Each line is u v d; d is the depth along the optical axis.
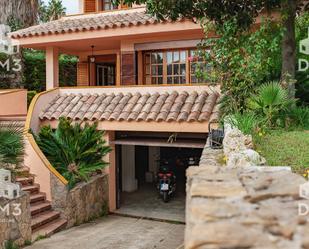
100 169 11.70
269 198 2.44
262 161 6.22
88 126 11.34
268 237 1.82
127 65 14.07
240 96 9.41
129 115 11.08
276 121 8.89
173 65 13.88
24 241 8.27
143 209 12.80
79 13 16.34
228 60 9.78
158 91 12.09
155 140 11.98
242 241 1.79
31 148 10.73
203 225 1.96
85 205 10.95
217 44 9.86
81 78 17.06
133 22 12.52
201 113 10.38
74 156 11.12
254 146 7.34
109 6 16.17
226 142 6.91
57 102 12.87
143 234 9.84
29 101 15.20
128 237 9.48
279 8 9.41
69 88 13.32
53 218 9.88
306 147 7.32
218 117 9.84
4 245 7.49
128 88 12.50
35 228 9.16
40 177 10.52
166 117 10.60
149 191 15.56
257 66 9.23
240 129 7.68
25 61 17.88
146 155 17.83
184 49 13.66
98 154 11.61
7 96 12.99
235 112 8.80
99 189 11.76
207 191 2.60
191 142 11.54
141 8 15.05
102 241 9.00
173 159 17.23
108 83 18.05
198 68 10.76
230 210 2.19
